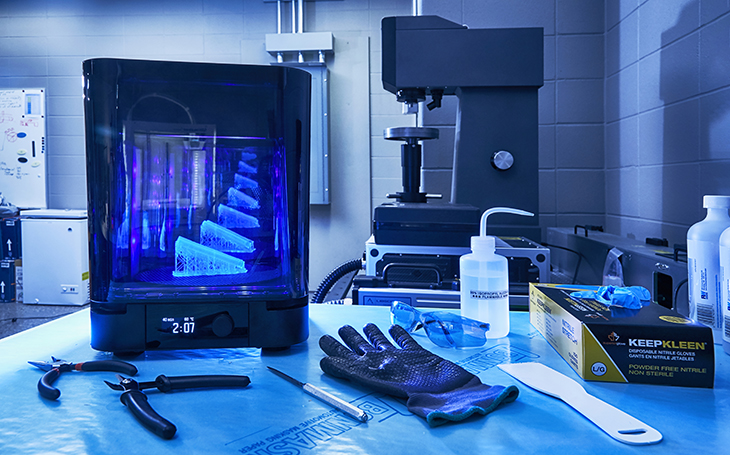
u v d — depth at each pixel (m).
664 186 1.58
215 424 0.49
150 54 4.15
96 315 0.69
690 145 1.42
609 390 0.58
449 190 2.15
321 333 0.81
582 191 2.12
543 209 2.14
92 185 0.68
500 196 1.52
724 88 1.26
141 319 0.69
